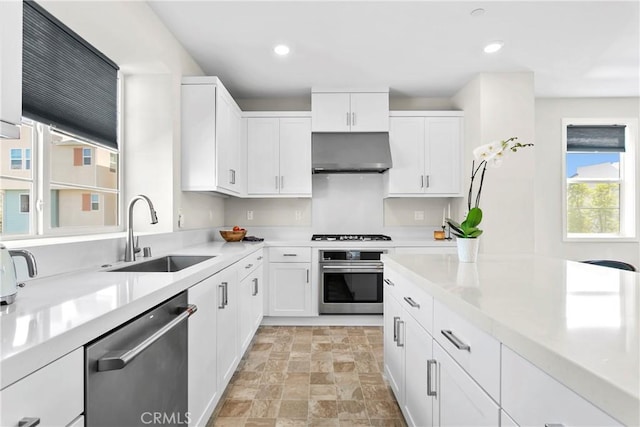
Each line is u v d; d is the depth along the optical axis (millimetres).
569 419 615
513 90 3613
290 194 3986
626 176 4566
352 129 3957
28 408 674
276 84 3885
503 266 1780
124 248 2047
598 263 2812
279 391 2324
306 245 3779
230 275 2279
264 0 2367
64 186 2105
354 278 3791
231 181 3430
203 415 1734
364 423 1965
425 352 1509
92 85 2334
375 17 2594
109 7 1940
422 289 1502
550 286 1264
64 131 2055
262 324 3852
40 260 1430
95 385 891
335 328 3723
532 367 728
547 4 2453
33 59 1815
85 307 981
